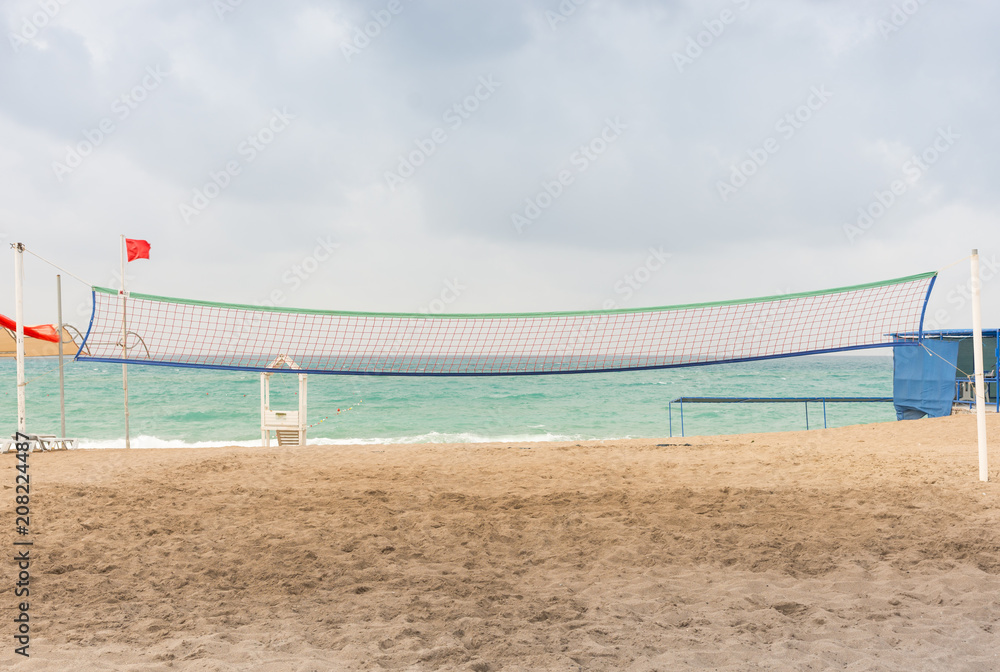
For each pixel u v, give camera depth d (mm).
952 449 8461
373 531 4633
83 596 3322
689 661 2533
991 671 2402
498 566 3939
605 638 2770
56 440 10383
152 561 3959
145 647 2689
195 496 5914
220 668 2418
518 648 2658
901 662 2475
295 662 2512
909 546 4086
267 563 3926
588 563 3971
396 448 9945
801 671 2424
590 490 6172
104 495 5871
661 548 4211
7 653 2586
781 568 3764
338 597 3346
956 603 3139
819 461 7840
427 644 2715
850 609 3096
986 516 4766
